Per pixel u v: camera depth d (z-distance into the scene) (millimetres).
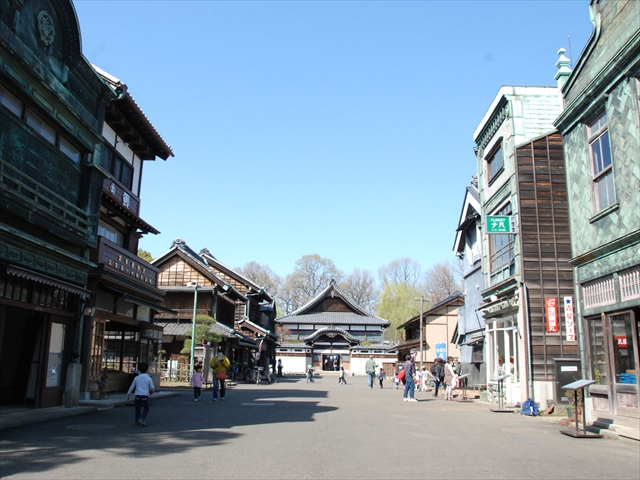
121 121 19156
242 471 7164
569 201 14266
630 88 11211
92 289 16094
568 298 17547
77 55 14305
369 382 33594
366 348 62094
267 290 90562
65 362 14281
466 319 29062
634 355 11039
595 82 12352
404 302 77625
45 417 12164
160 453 8344
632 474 7500
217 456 8188
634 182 11039
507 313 19328
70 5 13750
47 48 13250
